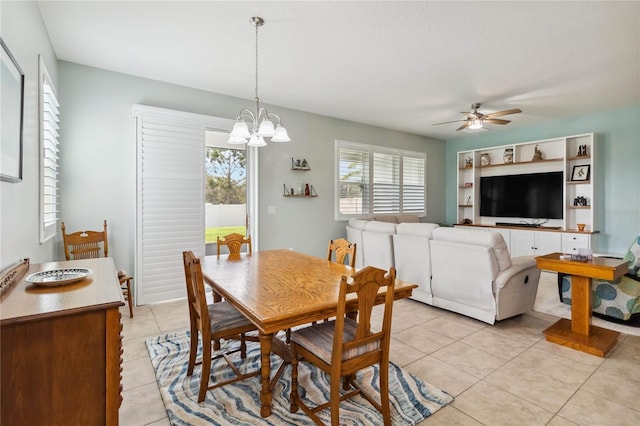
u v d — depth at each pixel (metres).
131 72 3.68
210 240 5.16
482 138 6.94
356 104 4.85
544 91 4.27
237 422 1.80
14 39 1.87
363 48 3.08
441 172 7.49
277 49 3.11
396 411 1.89
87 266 1.95
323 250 5.48
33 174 2.29
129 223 3.75
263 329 1.52
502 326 3.19
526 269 3.22
